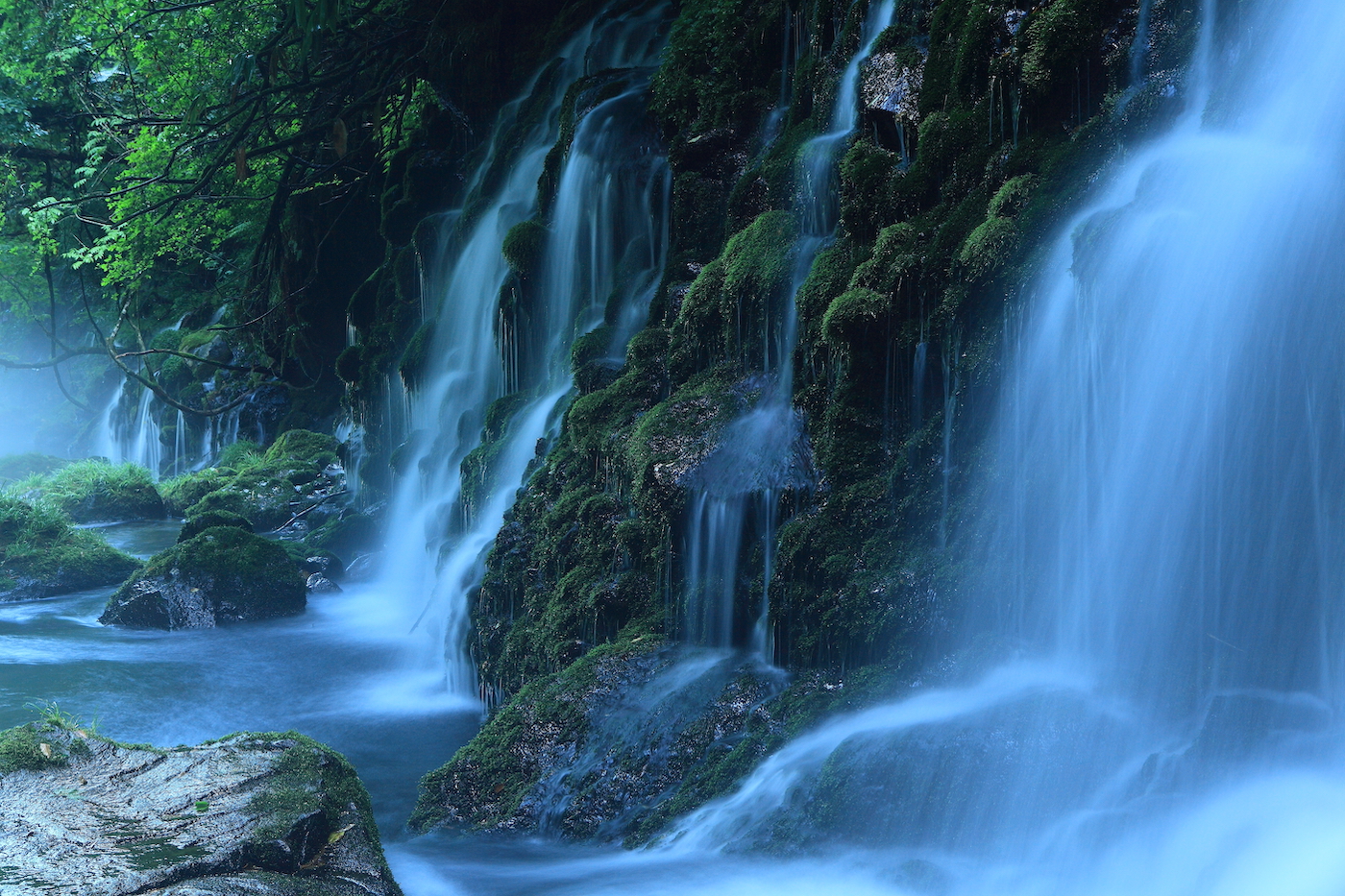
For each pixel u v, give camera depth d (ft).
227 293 87.66
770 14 30.09
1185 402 16.47
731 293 24.44
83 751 13.21
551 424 32.30
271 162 72.18
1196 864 14.21
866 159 22.27
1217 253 16.16
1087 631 17.56
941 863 15.71
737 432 22.77
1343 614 15.29
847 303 20.66
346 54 62.75
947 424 19.49
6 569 44.62
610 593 23.41
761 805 17.83
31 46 68.39
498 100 53.93
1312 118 15.46
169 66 66.64
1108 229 17.06
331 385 72.38
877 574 19.42
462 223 47.67
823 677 19.66
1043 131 19.45
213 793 12.23
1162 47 18.13
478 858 18.94
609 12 47.32
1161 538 16.81
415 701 29.25
